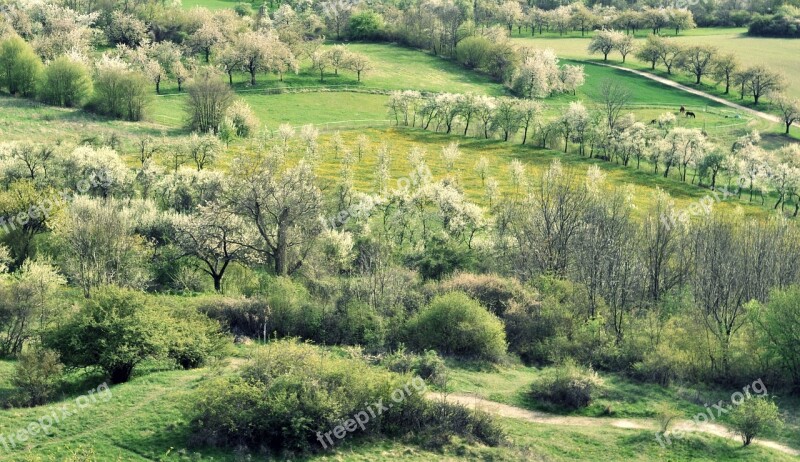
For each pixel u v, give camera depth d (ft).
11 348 195.72
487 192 380.58
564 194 276.00
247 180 261.24
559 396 182.39
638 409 179.73
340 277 249.34
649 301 242.58
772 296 204.85
